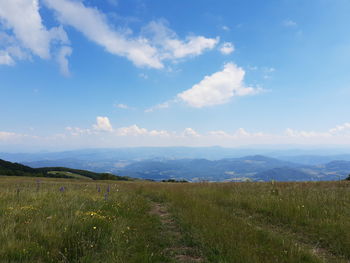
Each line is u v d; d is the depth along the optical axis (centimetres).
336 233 591
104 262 391
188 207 938
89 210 739
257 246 492
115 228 566
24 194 1080
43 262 383
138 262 409
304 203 895
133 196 1338
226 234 566
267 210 871
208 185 1919
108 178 8150
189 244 536
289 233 643
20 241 425
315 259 442
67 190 1371
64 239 464
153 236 591
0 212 644
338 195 1081
